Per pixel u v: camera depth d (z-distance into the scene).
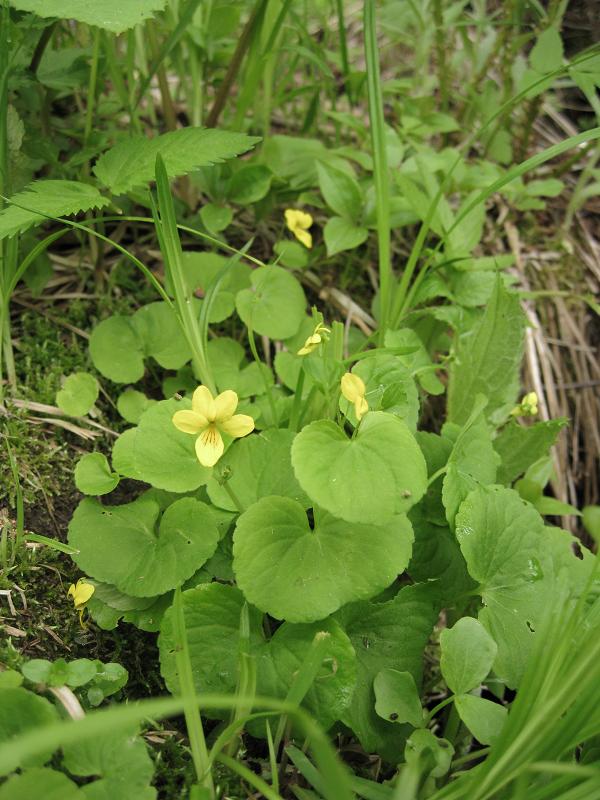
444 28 0.35
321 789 0.20
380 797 0.20
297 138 0.34
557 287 0.38
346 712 0.22
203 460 0.20
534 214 0.39
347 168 0.33
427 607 0.23
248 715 0.19
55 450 0.26
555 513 0.28
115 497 0.26
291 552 0.21
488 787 0.18
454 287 0.31
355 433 0.21
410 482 0.20
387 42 0.45
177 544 0.23
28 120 0.29
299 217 0.30
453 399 0.29
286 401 0.27
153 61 0.31
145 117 0.36
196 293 0.29
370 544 0.22
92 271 0.31
